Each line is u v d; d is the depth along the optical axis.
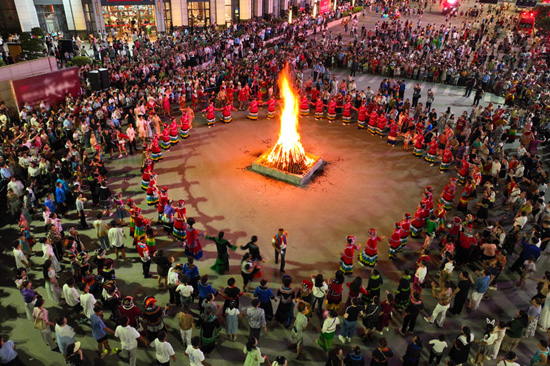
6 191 16.56
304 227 15.29
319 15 50.41
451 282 12.93
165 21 42.69
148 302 9.81
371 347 10.62
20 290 11.41
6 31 34.00
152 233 12.84
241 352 10.38
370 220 15.87
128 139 20.05
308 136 23.17
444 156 19.25
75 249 12.05
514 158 18.25
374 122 23.38
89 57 32.56
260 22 48.06
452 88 32.56
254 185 17.97
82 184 17.45
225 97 25.58
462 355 9.54
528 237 14.99
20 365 9.41
